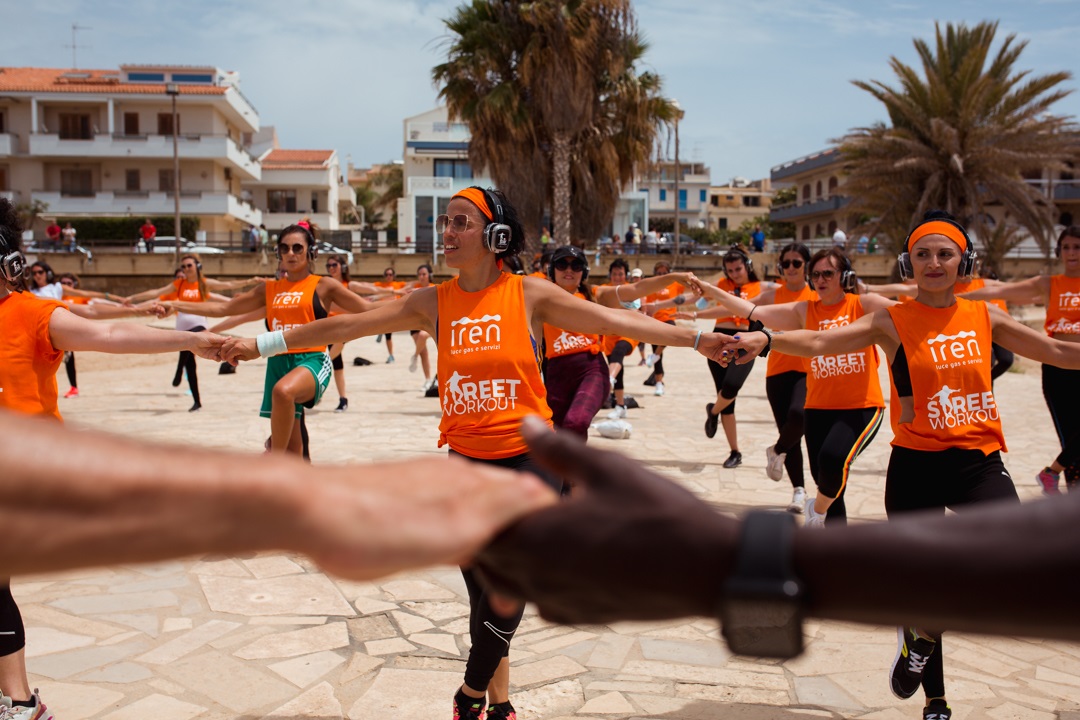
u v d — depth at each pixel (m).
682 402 13.87
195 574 5.74
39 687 4.12
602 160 28.80
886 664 4.44
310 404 6.73
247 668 4.36
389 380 16.48
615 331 3.96
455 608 5.21
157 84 46.66
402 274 38.28
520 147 27.97
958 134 30.23
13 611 3.42
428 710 3.95
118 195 46.25
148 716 3.86
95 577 5.66
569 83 26.97
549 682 4.22
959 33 31.47
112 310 6.71
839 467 5.41
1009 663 4.51
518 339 3.71
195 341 4.27
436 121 51.34
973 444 4.02
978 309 4.17
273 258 37.44
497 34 27.23
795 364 7.11
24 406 3.86
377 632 4.83
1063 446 7.28
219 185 48.31
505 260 4.35
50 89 45.56
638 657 4.52
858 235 32.50
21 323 3.86
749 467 8.79
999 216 47.44
